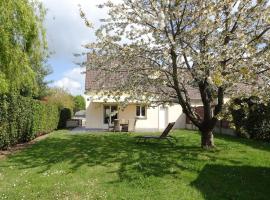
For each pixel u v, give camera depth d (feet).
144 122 112.27
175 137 67.62
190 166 38.50
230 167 38.14
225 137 70.08
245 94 46.16
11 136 55.36
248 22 44.62
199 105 107.34
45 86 132.98
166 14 43.27
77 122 127.44
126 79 53.62
